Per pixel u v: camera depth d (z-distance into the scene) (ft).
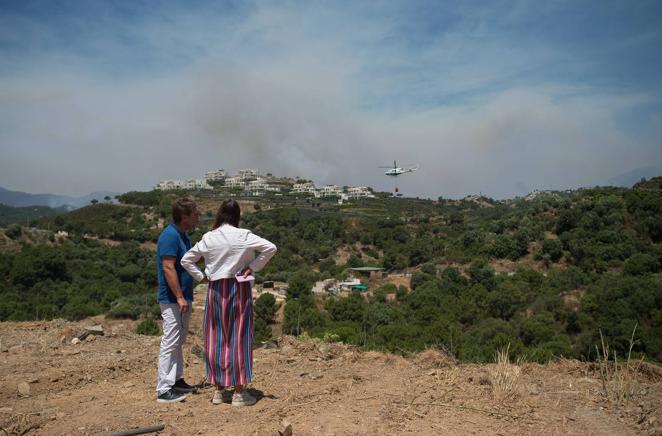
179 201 13.88
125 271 202.08
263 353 21.08
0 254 181.98
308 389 14.53
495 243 213.66
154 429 11.08
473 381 14.82
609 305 98.48
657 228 171.42
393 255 251.19
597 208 195.62
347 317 125.49
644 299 95.20
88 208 388.57
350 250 307.78
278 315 137.39
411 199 586.86
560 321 115.96
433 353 18.97
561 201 234.17
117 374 17.43
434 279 180.75
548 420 11.50
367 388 14.39
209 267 12.89
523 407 12.37
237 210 13.29
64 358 20.33
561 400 12.98
